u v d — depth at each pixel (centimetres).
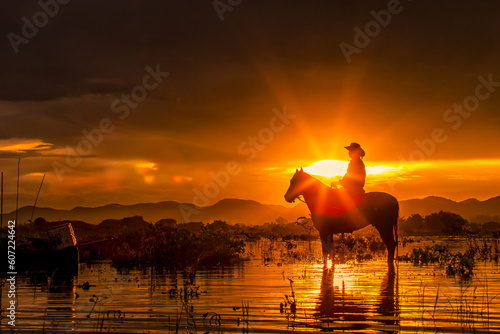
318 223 1794
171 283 1482
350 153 1814
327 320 966
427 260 2058
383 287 1344
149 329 919
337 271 1706
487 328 912
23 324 965
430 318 977
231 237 2178
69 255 1894
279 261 2086
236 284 1424
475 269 1736
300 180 1819
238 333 886
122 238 2342
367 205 1777
